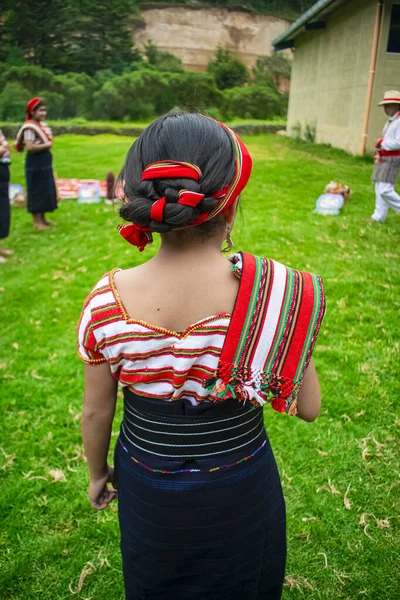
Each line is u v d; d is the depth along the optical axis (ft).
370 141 43.62
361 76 43.75
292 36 61.62
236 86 130.62
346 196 27.53
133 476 4.08
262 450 4.27
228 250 4.20
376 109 42.91
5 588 7.04
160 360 3.74
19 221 25.34
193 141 3.56
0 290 16.69
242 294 3.72
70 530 7.89
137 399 3.95
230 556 4.14
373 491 8.44
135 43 139.64
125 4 135.33
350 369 11.65
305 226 22.75
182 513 3.97
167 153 3.57
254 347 3.72
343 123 48.67
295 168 39.50
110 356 3.82
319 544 7.56
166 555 4.10
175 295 3.75
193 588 4.23
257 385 3.76
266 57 139.85
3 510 8.22
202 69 141.90
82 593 7.00
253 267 3.81
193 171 3.46
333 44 50.47
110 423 4.31
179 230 3.75
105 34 129.18
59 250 20.79
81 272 18.19
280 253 19.17
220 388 3.72
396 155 22.06
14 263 19.43
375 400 10.62
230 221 3.92
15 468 9.03
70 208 27.66
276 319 3.74
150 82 101.86
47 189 23.30
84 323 3.87
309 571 7.16
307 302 3.78
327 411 10.30
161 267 3.84
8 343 13.28
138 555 4.20
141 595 4.34
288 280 3.82
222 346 3.72
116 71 124.36
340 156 45.93
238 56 144.25
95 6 128.16
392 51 41.39
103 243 21.30
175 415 3.87
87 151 52.16
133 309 3.76
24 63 114.11
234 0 151.12
